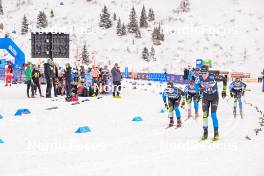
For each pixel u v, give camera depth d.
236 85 21.12
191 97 20.89
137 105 27.25
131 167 10.82
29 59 92.62
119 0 136.38
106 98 31.75
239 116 21.86
